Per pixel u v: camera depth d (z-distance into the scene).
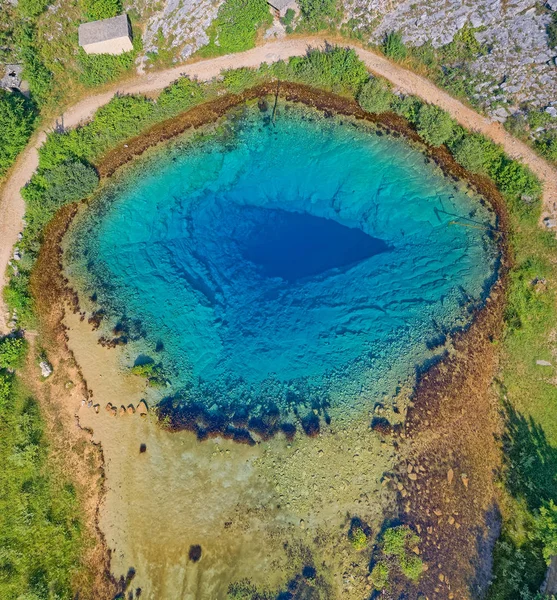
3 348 29.66
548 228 31.89
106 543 27.06
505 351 29.86
